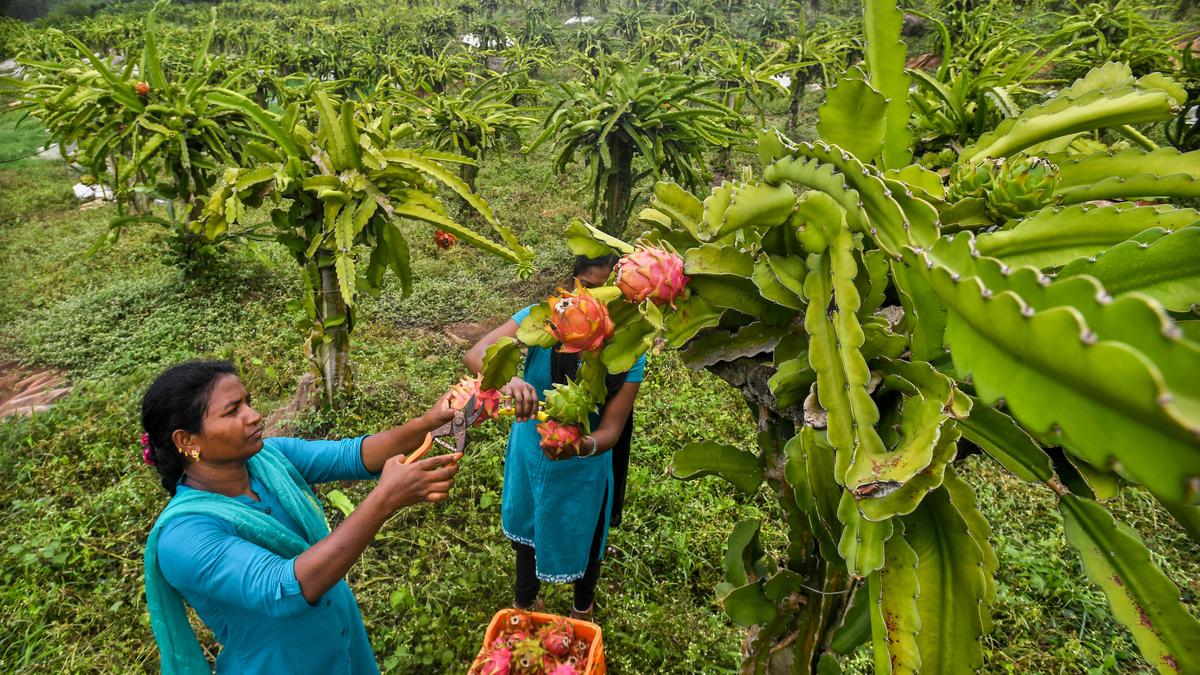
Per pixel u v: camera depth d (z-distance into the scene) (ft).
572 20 96.22
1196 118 17.70
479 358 6.23
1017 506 10.53
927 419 2.63
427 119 26.66
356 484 11.34
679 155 20.79
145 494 11.09
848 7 73.26
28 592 9.31
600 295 3.42
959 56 22.75
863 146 3.21
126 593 9.37
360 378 14.55
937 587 2.89
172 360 15.76
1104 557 2.81
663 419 12.79
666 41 55.01
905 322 3.15
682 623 8.22
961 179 3.35
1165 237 2.31
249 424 4.42
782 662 4.23
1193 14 43.91
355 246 12.62
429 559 9.62
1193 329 2.61
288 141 12.21
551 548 7.07
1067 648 8.04
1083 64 21.27
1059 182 3.45
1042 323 1.47
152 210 27.22
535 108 23.95
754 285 3.44
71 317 18.24
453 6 93.40
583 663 6.47
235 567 4.06
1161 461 1.27
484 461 11.39
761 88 29.30
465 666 7.92
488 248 12.77
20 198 31.27
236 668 4.60
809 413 3.07
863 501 2.53
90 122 19.17
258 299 19.40
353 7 98.43
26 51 42.42
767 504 10.36
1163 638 2.66
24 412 14.24
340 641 5.03
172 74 39.06
